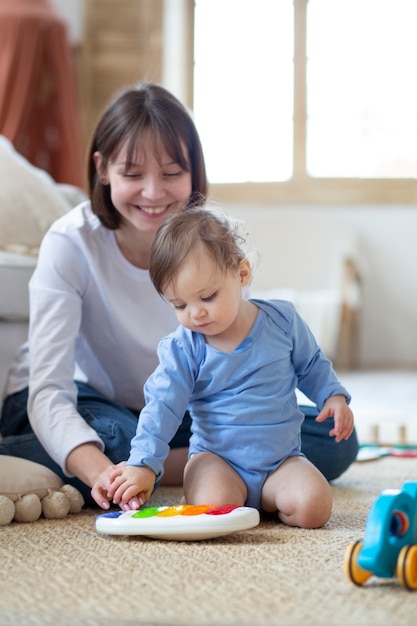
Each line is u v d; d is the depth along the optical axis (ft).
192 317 5.16
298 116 19.67
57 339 6.12
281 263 19.10
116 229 6.34
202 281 5.09
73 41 18.66
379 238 19.49
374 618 3.52
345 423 5.54
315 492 5.20
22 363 7.11
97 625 3.48
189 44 19.61
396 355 19.45
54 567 4.32
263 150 19.86
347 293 18.12
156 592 3.88
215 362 5.38
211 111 19.86
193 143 6.11
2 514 5.35
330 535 5.01
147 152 5.88
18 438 6.42
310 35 19.67
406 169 19.49
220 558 4.46
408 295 19.42
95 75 18.62
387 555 3.92
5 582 4.05
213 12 19.69
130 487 5.11
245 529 5.08
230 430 5.42
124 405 6.80
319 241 19.04
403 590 3.91
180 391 5.36
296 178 19.69
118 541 4.89
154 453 5.24
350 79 19.63
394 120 19.56
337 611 3.61
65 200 10.37
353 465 7.75
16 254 8.68
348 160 19.67
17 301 8.10
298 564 4.34
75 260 6.29
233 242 5.25
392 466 7.70
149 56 18.69
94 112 18.66
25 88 13.37
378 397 13.20
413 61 19.47
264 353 5.42
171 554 4.56
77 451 5.65
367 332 19.48
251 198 19.76
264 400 5.41
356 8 19.56
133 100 5.98
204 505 4.95
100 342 6.53
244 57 19.75
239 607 3.67
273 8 19.67
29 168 9.89
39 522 5.49
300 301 17.69
